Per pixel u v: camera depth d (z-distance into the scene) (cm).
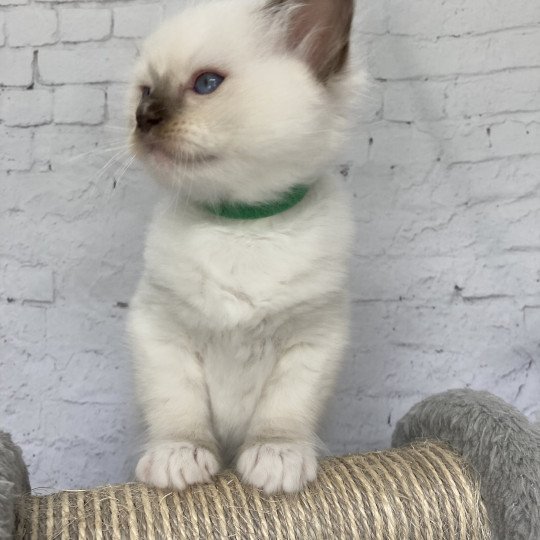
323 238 27
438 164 39
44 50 38
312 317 27
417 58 38
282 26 27
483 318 39
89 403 39
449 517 24
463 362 40
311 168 27
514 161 38
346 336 29
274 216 27
